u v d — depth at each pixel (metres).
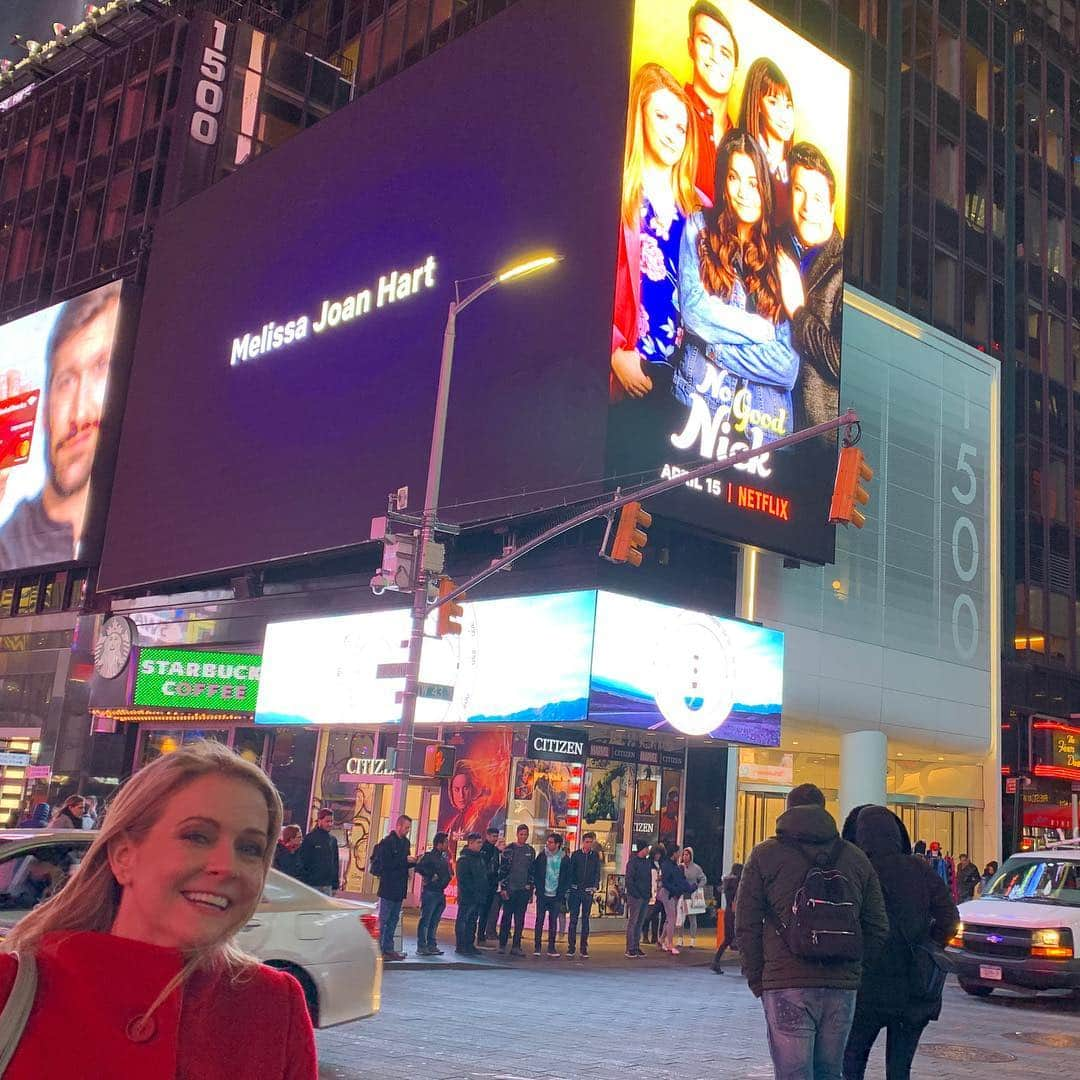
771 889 6.14
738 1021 12.97
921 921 6.87
